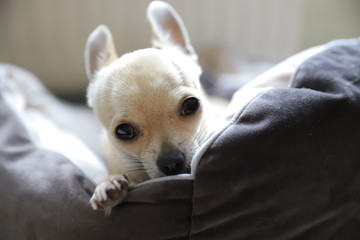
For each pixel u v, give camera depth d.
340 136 0.23
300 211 0.23
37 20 0.66
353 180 0.24
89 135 0.44
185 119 0.27
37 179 0.27
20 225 0.27
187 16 0.68
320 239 0.25
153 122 0.26
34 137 0.32
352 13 0.67
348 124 0.23
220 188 0.22
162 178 0.23
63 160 0.28
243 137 0.22
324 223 0.24
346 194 0.24
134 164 0.28
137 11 0.68
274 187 0.22
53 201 0.25
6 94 0.37
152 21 0.33
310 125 0.22
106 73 0.29
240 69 0.60
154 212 0.23
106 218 0.23
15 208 0.27
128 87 0.26
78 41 0.68
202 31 0.69
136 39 0.69
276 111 0.22
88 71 0.33
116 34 0.69
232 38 0.70
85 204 0.24
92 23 0.68
